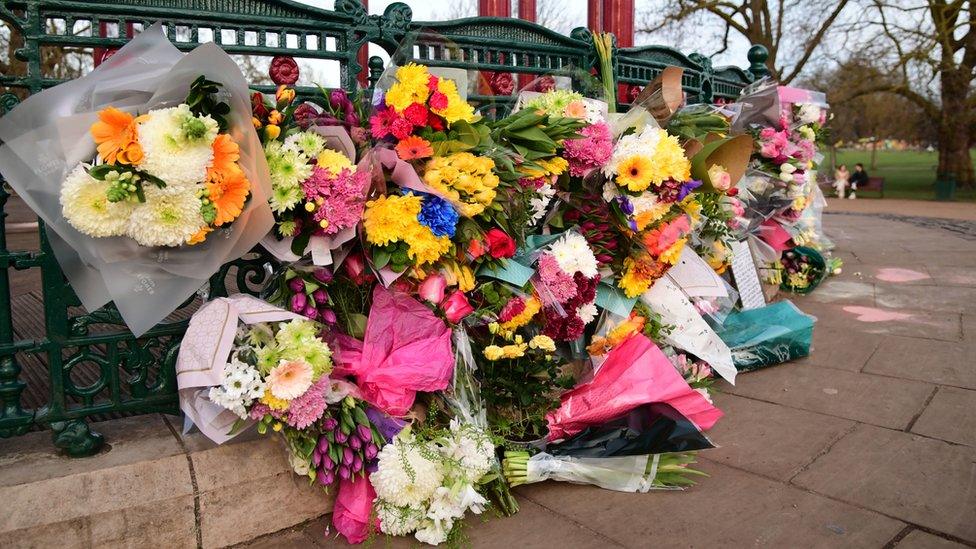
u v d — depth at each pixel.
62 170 2.11
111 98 2.18
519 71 3.93
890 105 29.84
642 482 2.70
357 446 2.35
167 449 2.35
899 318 5.16
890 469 2.81
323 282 2.50
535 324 3.00
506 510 2.57
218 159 2.16
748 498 2.62
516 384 2.73
